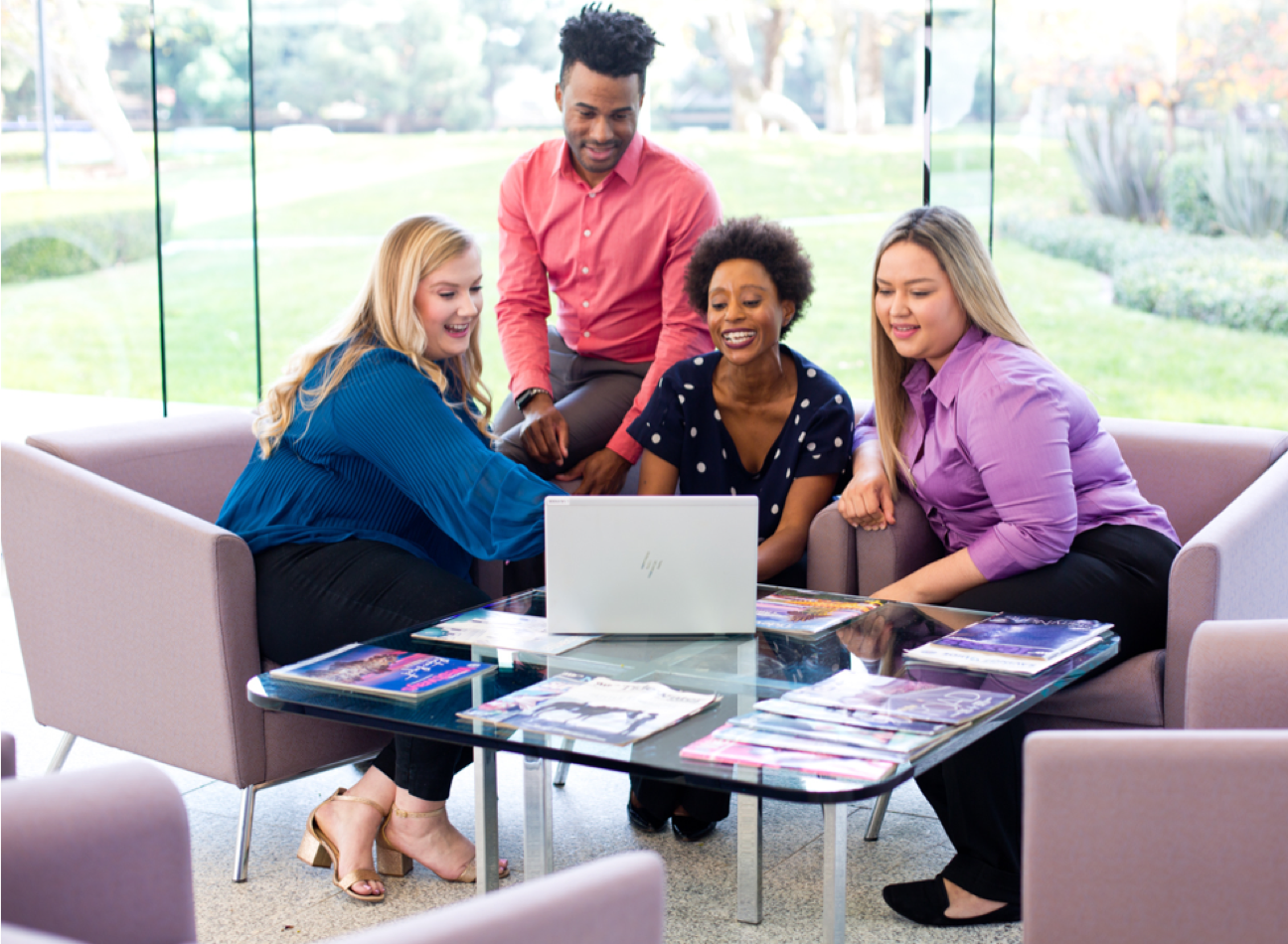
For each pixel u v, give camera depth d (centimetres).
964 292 265
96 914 152
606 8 332
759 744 177
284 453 268
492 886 223
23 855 146
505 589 311
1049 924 164
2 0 477
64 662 267
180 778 306
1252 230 445
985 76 368
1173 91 437
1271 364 455
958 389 267
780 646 224
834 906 194
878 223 567
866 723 184
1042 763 161
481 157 675
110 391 505
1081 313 470
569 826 278
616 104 329
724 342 289
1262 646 195
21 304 505
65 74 477
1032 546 254
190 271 456
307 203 741
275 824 281
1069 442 267
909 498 285
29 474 263
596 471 321
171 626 249
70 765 312
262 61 665
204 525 246
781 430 297
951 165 372
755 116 569
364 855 248
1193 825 158
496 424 355
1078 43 434
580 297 353
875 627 235
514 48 652
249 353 457
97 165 484
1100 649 222
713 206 343
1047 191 456
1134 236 455
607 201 343
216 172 450
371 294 264
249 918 239
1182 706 239
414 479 256
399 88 663
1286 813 155
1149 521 267
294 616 251
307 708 197
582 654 220
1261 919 158
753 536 227
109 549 254
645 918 134
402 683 203
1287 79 429
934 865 256
